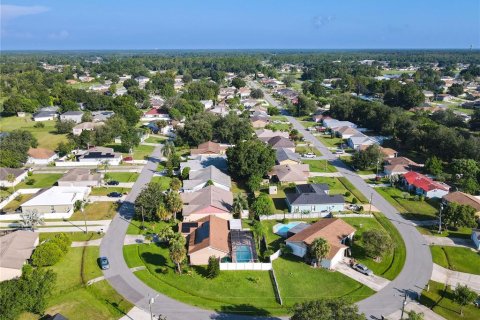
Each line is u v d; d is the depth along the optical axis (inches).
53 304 2384.4
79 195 3860.7
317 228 3107.8
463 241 3174.2
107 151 5369.1
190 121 6171.3
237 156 4426.7
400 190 4264.3
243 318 2289.6
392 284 2613.2
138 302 2420.0
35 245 3011.8
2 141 5246.1
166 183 4436.5
